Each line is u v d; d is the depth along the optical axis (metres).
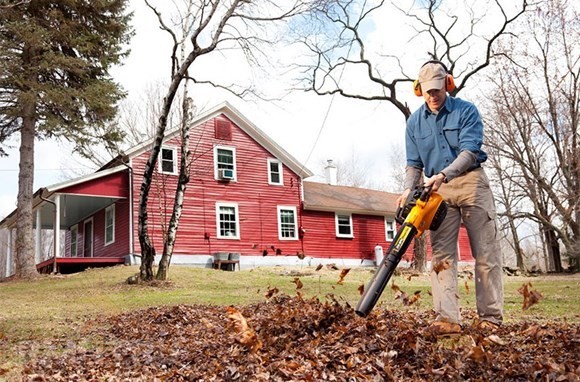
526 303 2.51
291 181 26.47
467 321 4.66
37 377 3.49
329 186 31.62
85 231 26.61
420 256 20.42
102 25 19.72
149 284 13.68
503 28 20.83
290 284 13.59
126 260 21.06
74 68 18.31
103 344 5.05
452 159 3.75
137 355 4.07
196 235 22.70
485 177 3.74
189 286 13.60
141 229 13.97
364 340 3.25
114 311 8.61
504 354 2.97
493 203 3.74
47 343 5.22
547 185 26.89
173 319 6.52
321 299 8.55
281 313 3.97
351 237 28.11
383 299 8.06
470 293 9.33
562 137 27.17
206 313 6.90
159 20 13.23
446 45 21.41
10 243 26.06
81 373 3.66
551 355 2.93
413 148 3.97
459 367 2.72
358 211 28.27
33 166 18.39
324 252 26.83
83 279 15.72
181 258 22.03
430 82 3.69
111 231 23.02
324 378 2.75
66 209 24.59
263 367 3.05
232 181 24.31
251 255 24.14
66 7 19.17
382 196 32.47
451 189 3.73
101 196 20.91
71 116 17.92
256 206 24.86
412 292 9.54
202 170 23.52
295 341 3.54
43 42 17.47
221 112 24.58
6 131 19.00
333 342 3.36
